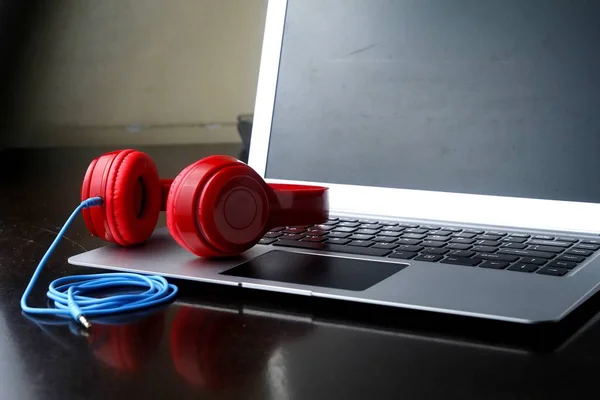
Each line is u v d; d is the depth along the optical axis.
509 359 0.49
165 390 0.45
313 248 0.71
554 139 0.76
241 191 0.67
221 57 2.23
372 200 0.83
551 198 0.75
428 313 0.57
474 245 0.70
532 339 0.52
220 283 0.62
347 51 0.86
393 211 0.82
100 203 0.71
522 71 0.78
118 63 2.20
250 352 0.51
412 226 0.78
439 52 0.82
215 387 0.46
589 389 0.44
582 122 0.75
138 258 0.70
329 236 0.75
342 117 0.86
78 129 2.18
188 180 0.66
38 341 0.55
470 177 0.79
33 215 1.06
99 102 2.20
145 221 0.73
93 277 0.67
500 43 0.79
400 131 0.83
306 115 0.87
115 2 2.18
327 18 0.88
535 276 0.61
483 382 0.45
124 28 2.19
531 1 0.79
